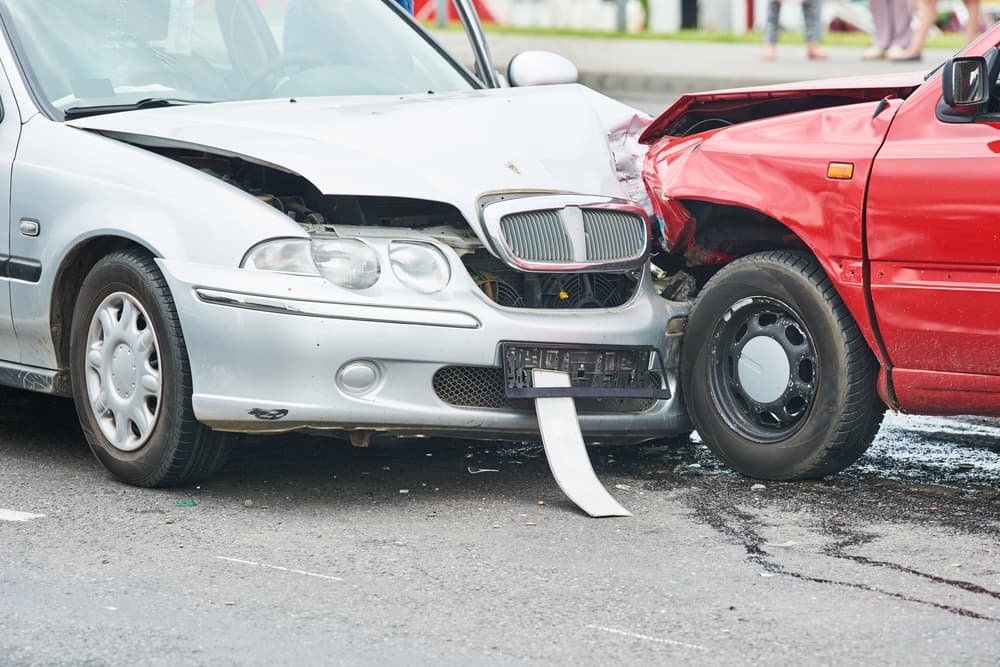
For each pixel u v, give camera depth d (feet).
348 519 28.32
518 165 31.37
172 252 29.27
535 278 30.55
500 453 33.86
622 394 30.94
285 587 24.22
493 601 23.49
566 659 21.03
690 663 20.85
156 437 29.91
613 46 121.70
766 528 27.55
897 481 31.04
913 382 28.71
